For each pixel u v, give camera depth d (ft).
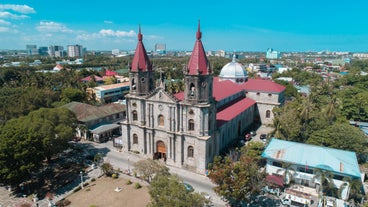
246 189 148.87
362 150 218.38
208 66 193.47
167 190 127.44
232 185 146.51
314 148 203.31
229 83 331.16
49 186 193.26
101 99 451.94
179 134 208.13
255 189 151.33
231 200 167.12
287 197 166.09
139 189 187.52
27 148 177.27
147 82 227.20
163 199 123.03
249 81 352.08
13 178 168.96
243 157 164.55
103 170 207.82
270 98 325.21
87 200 174.09
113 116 329.31
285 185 184.85
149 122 225.76
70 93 396.16
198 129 200.34
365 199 170.50
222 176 147.95
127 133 243.19
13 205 169.89
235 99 313.32
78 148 263.08
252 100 328.70
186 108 202.28
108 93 463.83
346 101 353.72
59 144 217.15
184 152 212.64
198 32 190.80
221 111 258.78
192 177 201.36
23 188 189.16
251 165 158.92
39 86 467.93
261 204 166.50
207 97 197.06
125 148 249.34
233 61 371.15
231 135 262.88
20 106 304.71
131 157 239.09
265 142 257.96
